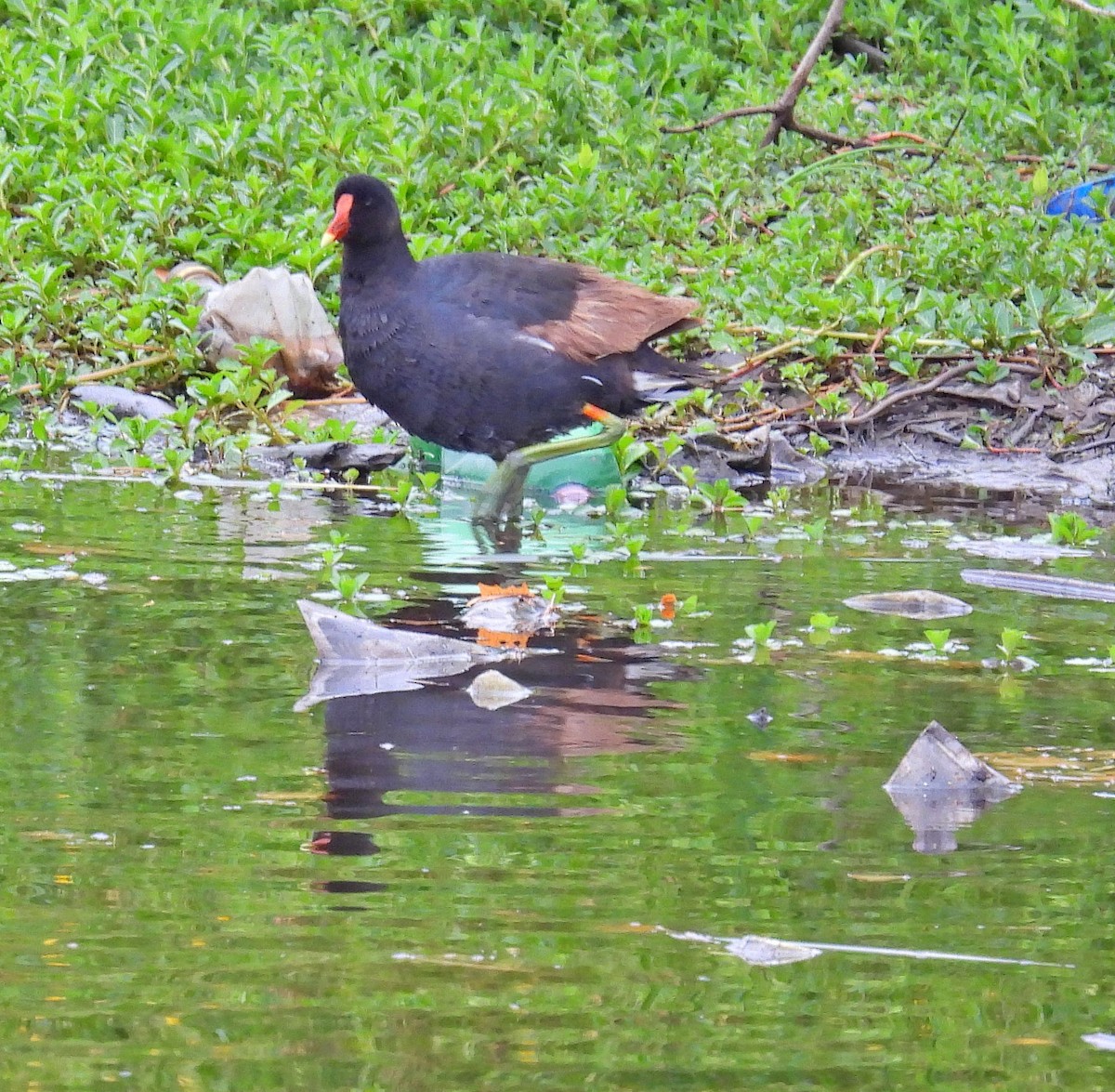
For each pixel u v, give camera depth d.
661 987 4.66
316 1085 4.11
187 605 9.00
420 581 9.80
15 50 20.72
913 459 14.52
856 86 21.88
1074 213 18.67
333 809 6.00
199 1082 4.12
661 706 7.43
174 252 16.69
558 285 12.70
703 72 22.06
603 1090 4.13
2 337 14.78
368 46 22.06
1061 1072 4.28
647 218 17.39
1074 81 22.64
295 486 12.68
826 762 6.70
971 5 24.02
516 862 5.53
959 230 16.91
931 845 5.79
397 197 17.34
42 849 5.54
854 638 8.74
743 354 15.07
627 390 12.84
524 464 12.27
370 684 7.67
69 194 17.30
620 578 10.03
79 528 10.87
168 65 19.62
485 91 19.78
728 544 11.20
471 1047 4.31
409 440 14.02
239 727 6.96
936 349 15.48
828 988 4.68
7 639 8.22
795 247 17.03
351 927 4.98
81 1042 4.29
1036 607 9.59
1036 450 14.60
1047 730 7.19
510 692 7.61
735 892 5.32
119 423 13.95
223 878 5.32
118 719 7.01
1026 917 5.18
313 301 14.97
